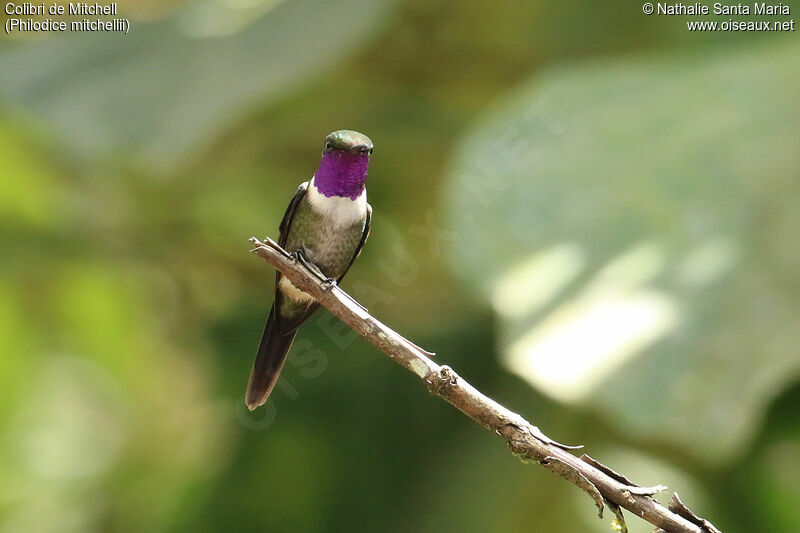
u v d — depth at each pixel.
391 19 10.13
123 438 13.62
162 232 11.40
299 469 10.24
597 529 10.81
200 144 9.09
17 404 14.92
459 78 10.82
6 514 14.53
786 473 10.23
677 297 6.08
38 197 11.26
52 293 13.41
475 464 10.05
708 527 3.96
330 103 10.82
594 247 6.80
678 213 6.84
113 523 12.35
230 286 11.66
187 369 12.54
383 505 9.99
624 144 7.61
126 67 10.10
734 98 7.79
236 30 10.01
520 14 10.30
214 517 10.28
